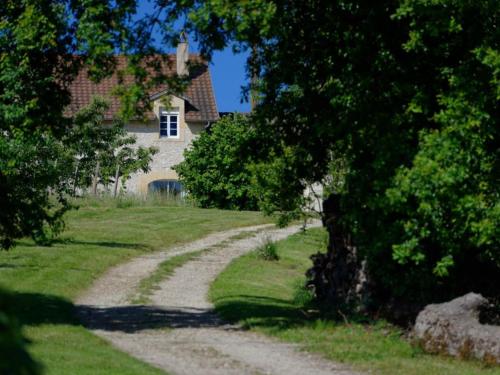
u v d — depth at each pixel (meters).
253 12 14.92
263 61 18.36
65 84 16.78
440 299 17.48
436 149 15.15
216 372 12.52
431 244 17.19
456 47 16.30
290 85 18.45
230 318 18.53
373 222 16.59
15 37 15.65
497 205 15.13
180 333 16.47
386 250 17.27
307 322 17.66
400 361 13.95
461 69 15.65
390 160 15.72
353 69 16.97
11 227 17.28
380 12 16.66
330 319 17.97
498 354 13.73
